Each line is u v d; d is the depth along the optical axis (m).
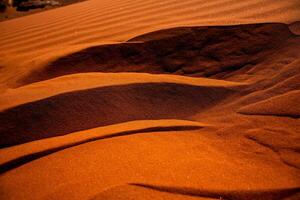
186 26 2.69
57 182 1.13
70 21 4.12
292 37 2.34
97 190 1.07
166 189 1.09
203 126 1.57
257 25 2.53
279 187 1.13
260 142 1.40
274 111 1.59
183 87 1.91
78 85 1.81
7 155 1.29
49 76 2.36
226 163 1.26
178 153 1.31
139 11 3.86
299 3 2.87
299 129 1.43
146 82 1.88
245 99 1.79
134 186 1.09
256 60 2.26
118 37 2.98
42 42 3.45
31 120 1.51
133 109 1.70
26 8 7.58
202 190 1.10
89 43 2.90
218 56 2.39
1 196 1.10
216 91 1.91
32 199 1.06
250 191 1.11
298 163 1.24
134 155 1.28
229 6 3.25
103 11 4.31
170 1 4.01
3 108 1.55
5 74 2.67
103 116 1.62
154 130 1.50
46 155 1.30
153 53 2.54
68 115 1.57
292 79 1.83
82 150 1.31
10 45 3.59
